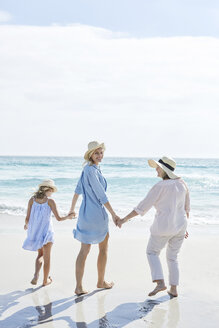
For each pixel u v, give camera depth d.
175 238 4.47
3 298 4.37
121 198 17.89
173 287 4.48
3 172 36.78
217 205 15.33
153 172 35.81
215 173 39.53
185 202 4.52
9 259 6.16
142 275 5.33
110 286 4.79
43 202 4.82
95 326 3.61
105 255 4.71
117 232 8.89
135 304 4.19
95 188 4.48
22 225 9.91
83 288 4.55
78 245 7.21
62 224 9.91
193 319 3.78
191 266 5.83
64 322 3.70
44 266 4.82
